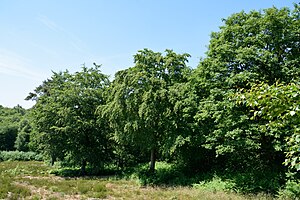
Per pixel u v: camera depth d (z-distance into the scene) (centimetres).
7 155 4209
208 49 1714
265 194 1165
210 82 1497
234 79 1299
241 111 1320
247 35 1491
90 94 2448
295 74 1239
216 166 1872
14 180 1794
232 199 1127
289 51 1405
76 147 2391
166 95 1733
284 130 1112
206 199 1151
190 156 1889
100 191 1455
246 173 1495
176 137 1664
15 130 5344
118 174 2312
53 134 2378
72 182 1775
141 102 1786
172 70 1908
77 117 2323
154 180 1778
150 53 1958
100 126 2384
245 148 1371
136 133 1856
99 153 2436
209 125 1608
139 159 2777
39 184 1653
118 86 1908
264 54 1322
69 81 2553
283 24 1395
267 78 1342
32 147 4419
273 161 1504
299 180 1187
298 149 418
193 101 1619
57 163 3145
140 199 1247
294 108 390
